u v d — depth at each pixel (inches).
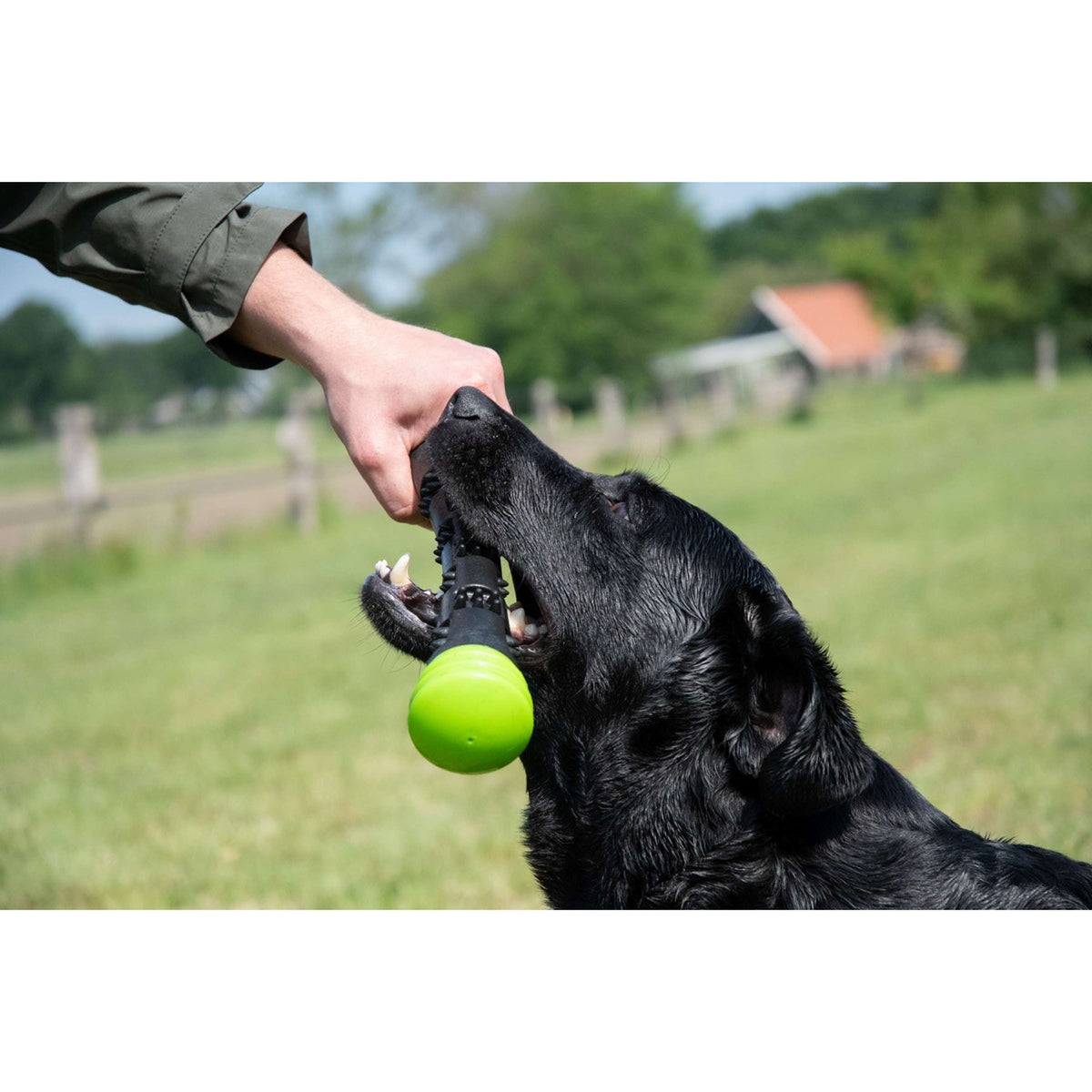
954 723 235.0
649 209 1609.3
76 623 446.9
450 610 113.5
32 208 116.5
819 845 111.6
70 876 186.1
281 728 271.1
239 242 116.5
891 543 459.5
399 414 119.8
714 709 113.7
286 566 543.2
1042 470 629.9
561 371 1534.2
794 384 1624.0
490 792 225.1
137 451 1045.8
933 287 1503.4
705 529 122.0
